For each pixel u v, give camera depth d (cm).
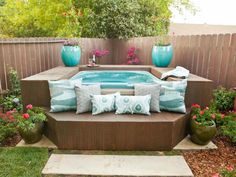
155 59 547
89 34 884
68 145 304
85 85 337
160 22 923
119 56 796
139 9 841
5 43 467
